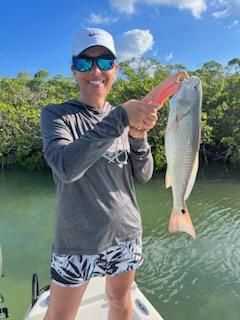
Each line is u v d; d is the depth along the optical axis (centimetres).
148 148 90
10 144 1040
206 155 982
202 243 396
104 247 83
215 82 1041
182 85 79
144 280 321
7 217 545
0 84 1443
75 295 85
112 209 83
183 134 80
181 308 280
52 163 68
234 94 994
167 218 497
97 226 81
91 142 65
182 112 79
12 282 316
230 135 959
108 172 83
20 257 375
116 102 926
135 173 91
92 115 84
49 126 77
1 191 755
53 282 86
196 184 710
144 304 125
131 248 88
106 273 86
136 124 68
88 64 82
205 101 987
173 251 378
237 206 536
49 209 583
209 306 277
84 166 66
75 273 83
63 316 86
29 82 1608
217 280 315
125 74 1057
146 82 936
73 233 81
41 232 461
